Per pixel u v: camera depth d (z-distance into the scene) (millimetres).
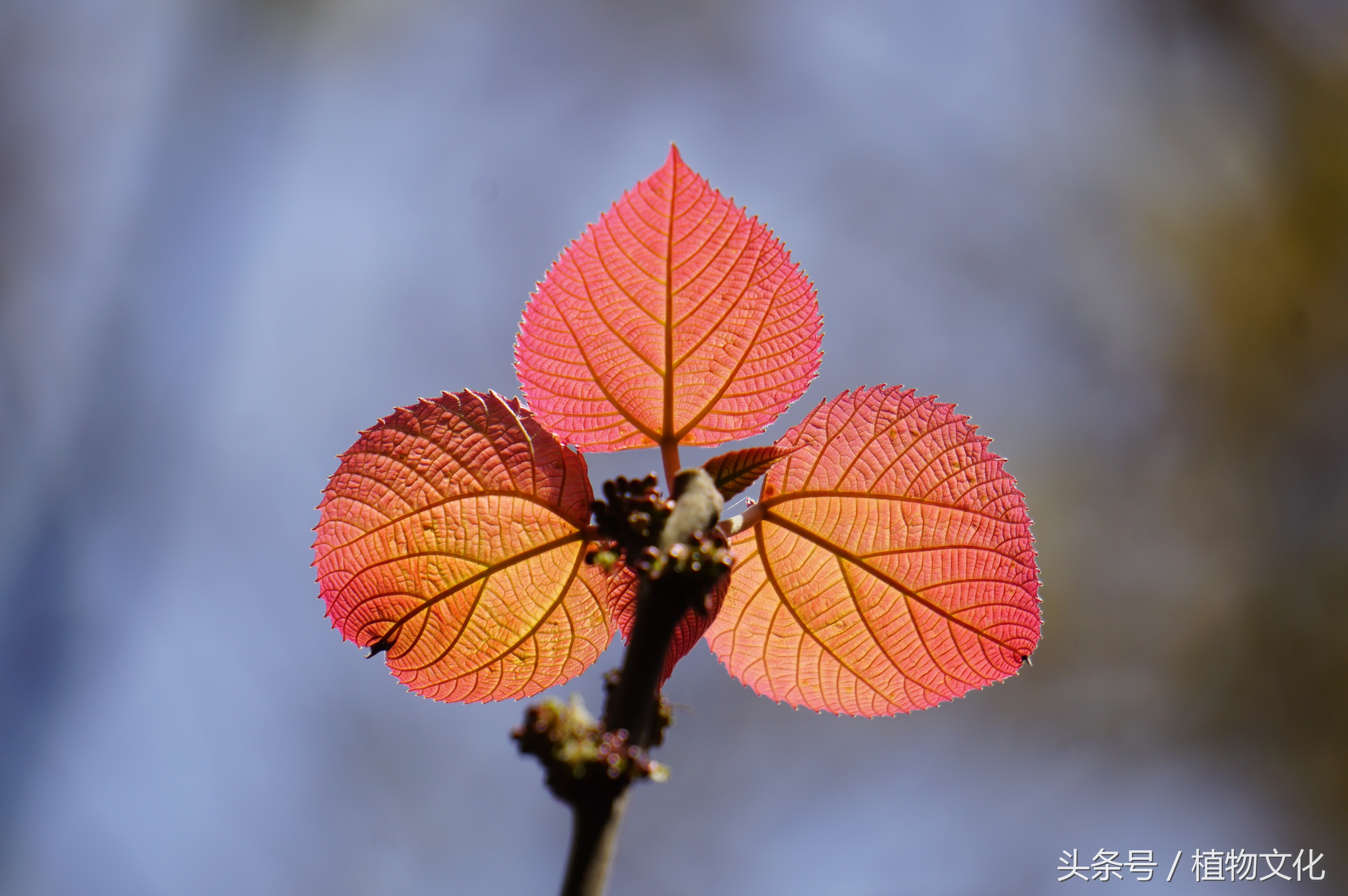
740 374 1213
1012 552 1210
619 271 1209
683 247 1207
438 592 1211
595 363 1212
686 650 1210
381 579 1211
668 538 1175
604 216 1206
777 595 1220
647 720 1162
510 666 1219
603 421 1214
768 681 1232
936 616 1216
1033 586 1210
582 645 1218
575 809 1149
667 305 1210
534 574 1210
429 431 1205
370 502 1207
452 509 1207
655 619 1166
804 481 1213
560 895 1143
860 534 1214
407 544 1208
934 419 1211
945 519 1211
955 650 1219
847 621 1220
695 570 1168
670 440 1216
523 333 1211
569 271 1209
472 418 1205
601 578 1210
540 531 1207
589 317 1211
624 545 1178
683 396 1214
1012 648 1215
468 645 1216
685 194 1204
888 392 1212
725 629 1226
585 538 1207
